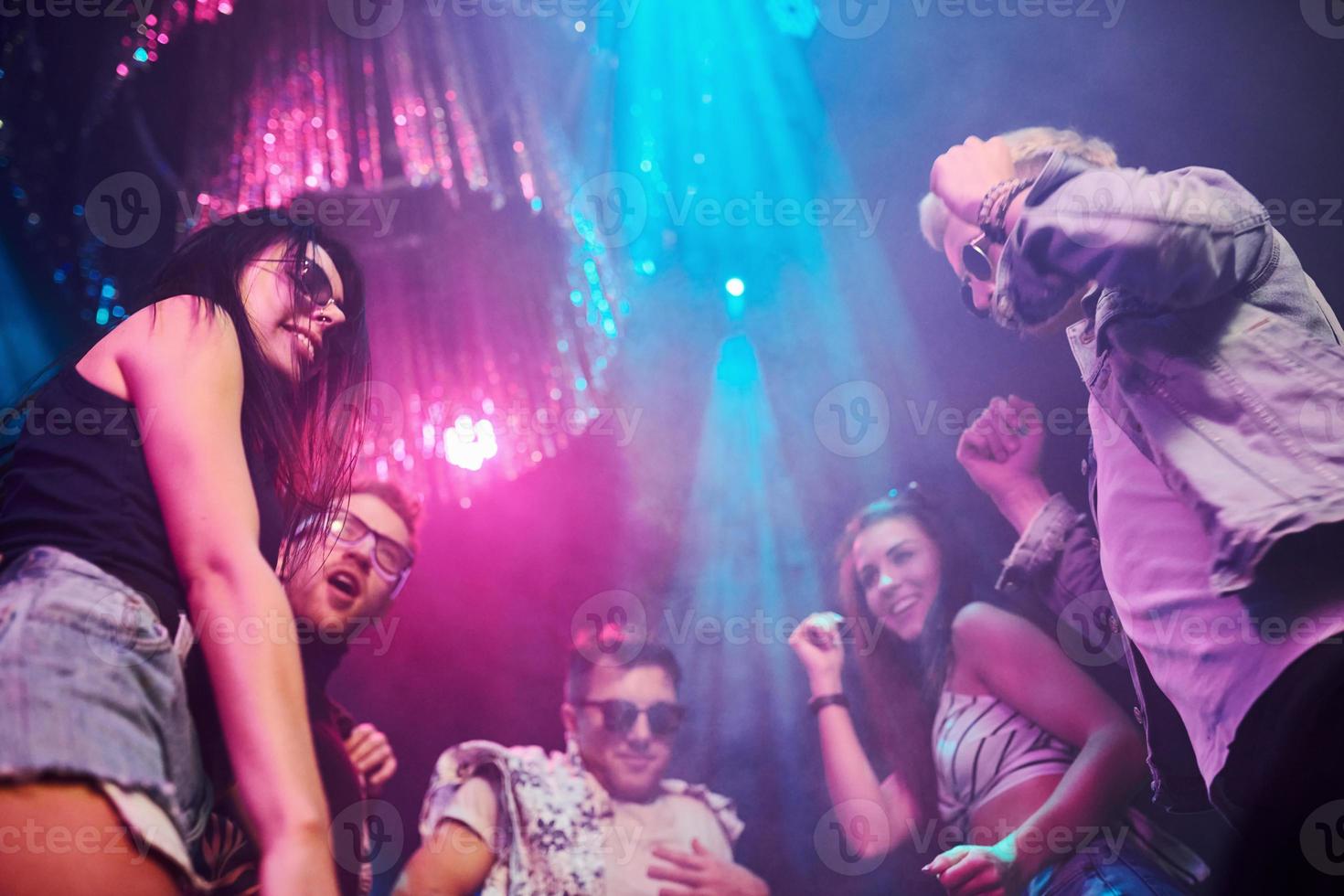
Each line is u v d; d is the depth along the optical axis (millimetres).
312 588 2199
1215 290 2010
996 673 2277
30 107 2834
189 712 1160
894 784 2252
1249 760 1842
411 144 3092
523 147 3109
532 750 2236
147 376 1235
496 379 2873
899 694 2320
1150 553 2059
